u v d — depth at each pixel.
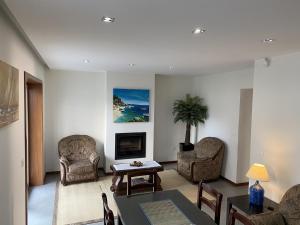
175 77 6.61
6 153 2.09
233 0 1.61
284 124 3.32
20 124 2.67
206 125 6.12
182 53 3.36
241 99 4.92
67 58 3.90
